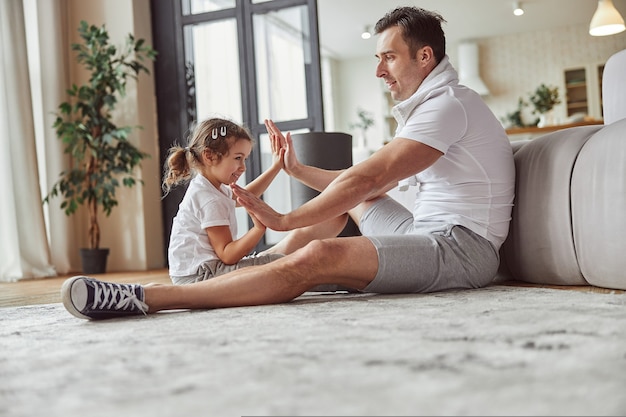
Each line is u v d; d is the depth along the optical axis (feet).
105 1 17.65
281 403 2.42
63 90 16.93
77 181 15.96
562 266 6.64
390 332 3.84
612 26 22.12
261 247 16.93
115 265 17.43
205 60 17.79
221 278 5.48
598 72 35.45
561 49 36.29
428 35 6.36
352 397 2.47
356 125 37.88
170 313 5.33
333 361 3.10
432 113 5.98
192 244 6.42
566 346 3.26
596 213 6.18
